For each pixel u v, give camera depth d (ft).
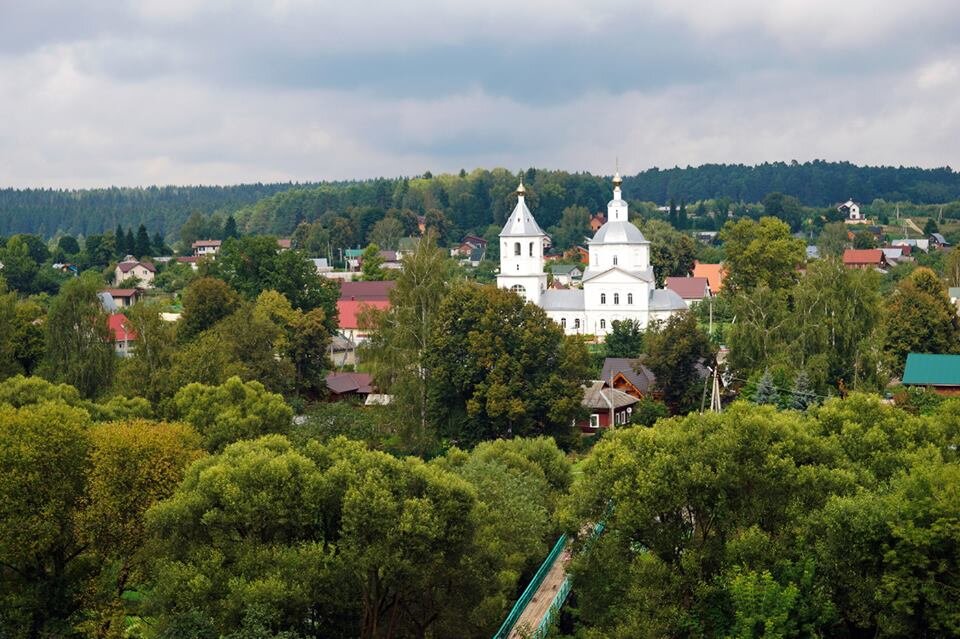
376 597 187.62
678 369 401.70
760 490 188.85
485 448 289.74
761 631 167.94
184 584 177.27
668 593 183.01
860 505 170.19
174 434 233.96
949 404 229.86
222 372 347.77
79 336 373.40
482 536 209.36
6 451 196.95
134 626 207.72
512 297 364.58
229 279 581.94
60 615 198.49
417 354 359.66
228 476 188.85
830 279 403.13
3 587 200.85
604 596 191.31
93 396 367.25
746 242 628.69
